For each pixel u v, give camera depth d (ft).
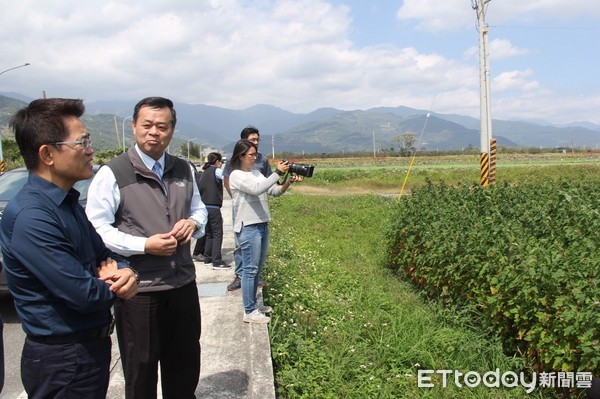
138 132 9.82
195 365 10.61
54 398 7.34
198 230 10.59
